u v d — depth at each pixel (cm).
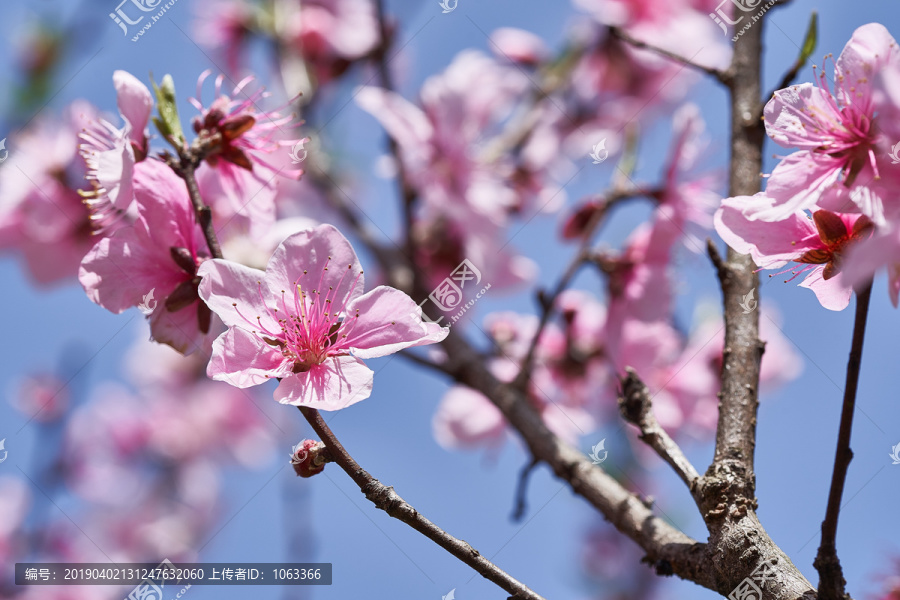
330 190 404
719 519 183
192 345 213
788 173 174
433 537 166
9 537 457
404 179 378
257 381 181
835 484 159
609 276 352
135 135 212
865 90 168
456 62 418
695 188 353
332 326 190
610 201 348
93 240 368
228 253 271
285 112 395
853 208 166
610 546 449
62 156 365
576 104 458
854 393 157
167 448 531
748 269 217
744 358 205
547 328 390
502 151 421
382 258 388
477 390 311
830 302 182
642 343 348
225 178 235
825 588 159
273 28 443
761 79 247
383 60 409
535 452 279
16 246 366
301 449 172
